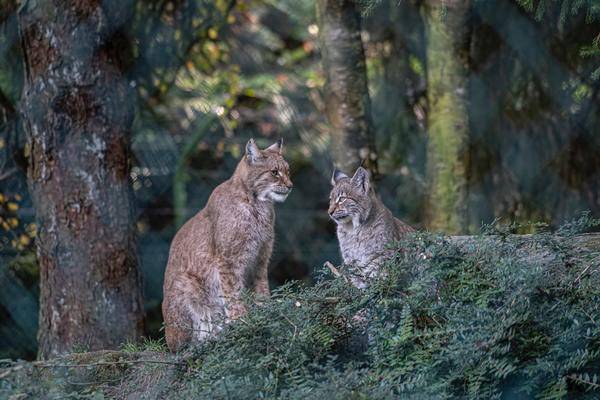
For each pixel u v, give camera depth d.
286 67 21.59
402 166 17.44
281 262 19.09
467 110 13.00
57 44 11.46
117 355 9.30
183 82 18.53
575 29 14.16
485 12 14.42
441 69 12.98
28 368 8.11
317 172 19.59
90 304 11.52
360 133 12.56
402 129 17.16
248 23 21.67
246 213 11.31
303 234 19.25
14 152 14.84
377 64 17.47
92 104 11.59
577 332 7.27
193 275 11.27
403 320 7.72
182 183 17.47
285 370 7.75
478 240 8.32
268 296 8.67
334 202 10.86
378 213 10.87
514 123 15.35
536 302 7.68
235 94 18.89
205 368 7.90
